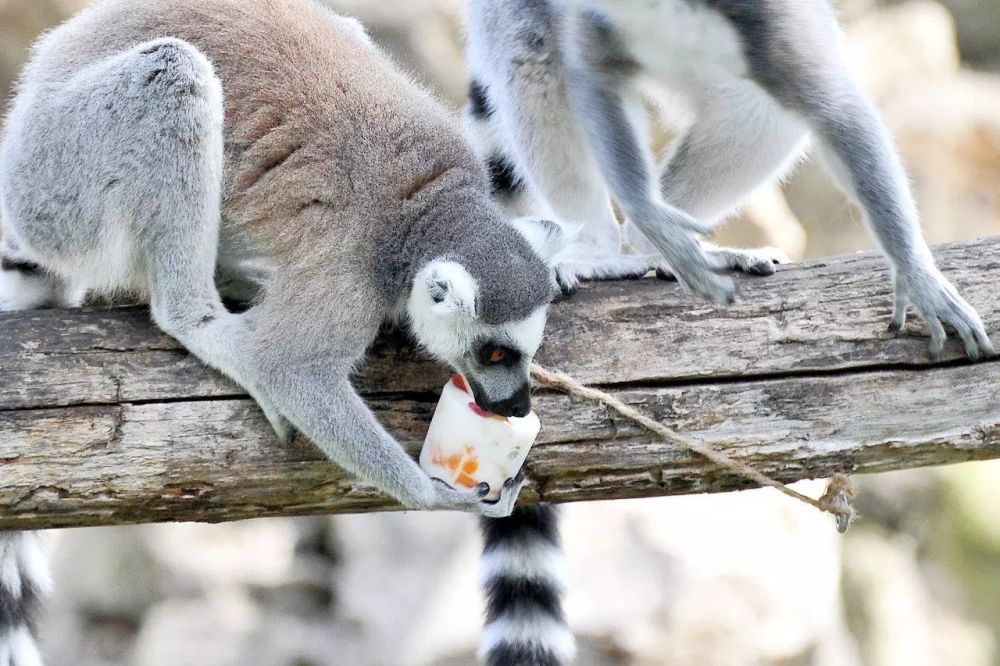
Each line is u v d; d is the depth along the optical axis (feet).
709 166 39.17
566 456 30.42
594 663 52.85
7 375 29.17
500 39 39.50
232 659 57.06
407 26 66.64
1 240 34.60
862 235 75.97
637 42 34.58
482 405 29.99
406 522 57.52
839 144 33.50
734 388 30.83
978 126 83.20
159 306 30.25
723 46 34.06
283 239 30.01
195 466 29.27
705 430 30.60
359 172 30.50
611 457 30.50
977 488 77.71
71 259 32.32
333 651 55.83
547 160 39.55
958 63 95.35
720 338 31.30
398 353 31.37
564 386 30.53
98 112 30.66
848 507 30.99
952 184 82.17
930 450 30.81
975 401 30.71
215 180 30.32
